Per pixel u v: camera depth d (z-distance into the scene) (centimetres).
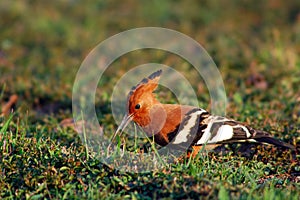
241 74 1552
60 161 907
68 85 1516
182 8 2358
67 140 1075
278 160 998
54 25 2122
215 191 790
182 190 805
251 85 1487
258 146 1029
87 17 2239
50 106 1423
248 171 912
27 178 848
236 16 2269
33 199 805
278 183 888
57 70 1669
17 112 1273
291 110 1262
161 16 2258
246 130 959
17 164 891
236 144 1048
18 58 1795
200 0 2436
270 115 1220
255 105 1315
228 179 861
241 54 1736
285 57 1650
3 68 1667
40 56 1833
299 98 1337
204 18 2234
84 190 830
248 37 1961
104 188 828
